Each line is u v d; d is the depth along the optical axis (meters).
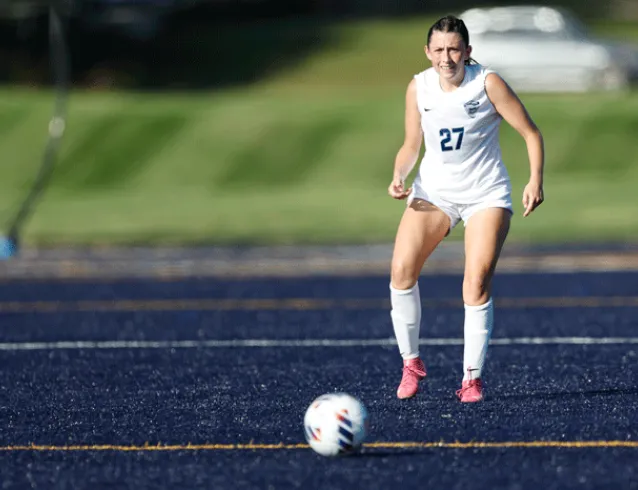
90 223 81.75
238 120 108.25
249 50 156.38
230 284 56.16
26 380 34.22
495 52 126.75
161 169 102.75
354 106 110.31
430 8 191.62
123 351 39.34
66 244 74.00
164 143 105.88
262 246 71.38
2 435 26.81
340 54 155.88
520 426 26.72
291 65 151.75
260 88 142.12
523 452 24.28
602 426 26.62
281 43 159.75
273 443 25.50
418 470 22.98
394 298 29.98
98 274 60.84
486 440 25.38
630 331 41.16
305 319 45.66
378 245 70.69
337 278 57.50
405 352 30.27
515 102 28.88
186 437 26.28
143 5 148.12
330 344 39.94
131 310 49.00
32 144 106.50
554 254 65.00
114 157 104.50
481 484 21.95
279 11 180.50
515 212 81.75
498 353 37.28
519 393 30.81
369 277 57.59
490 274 29.25
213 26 169.62
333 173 100.56
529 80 126.31
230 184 100.19
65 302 51.59
